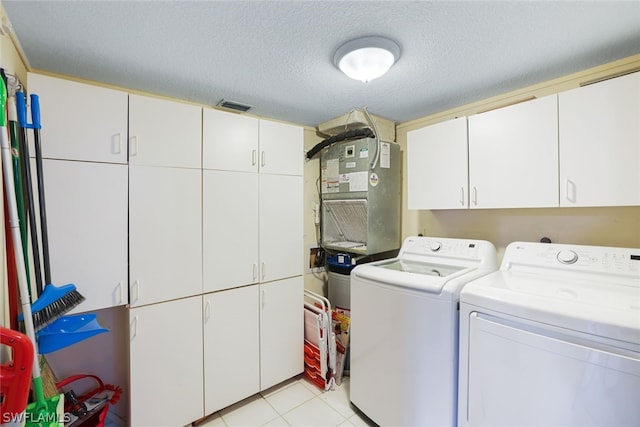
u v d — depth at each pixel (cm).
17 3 109
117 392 169
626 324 98
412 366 158
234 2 112
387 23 126
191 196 177
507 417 125
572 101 148
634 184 131
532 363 118
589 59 157
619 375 99
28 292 103
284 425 184
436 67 165
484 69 168
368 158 237
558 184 153
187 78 179
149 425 164
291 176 223
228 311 193
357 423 186
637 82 130
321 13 119
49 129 135
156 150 165
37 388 104
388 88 195
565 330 110
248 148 201
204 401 183
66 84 139
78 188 143
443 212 242
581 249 155
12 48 128
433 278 158
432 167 208
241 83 187
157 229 166
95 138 147
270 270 212
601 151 139
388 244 253
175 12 117
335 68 167
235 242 195
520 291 130
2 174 101
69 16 118
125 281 156
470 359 138
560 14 120
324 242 284
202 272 182
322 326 220
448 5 115
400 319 164
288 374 223
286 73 173
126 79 180
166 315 169
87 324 125
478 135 185
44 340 115
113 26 126
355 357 194
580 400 107
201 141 181
